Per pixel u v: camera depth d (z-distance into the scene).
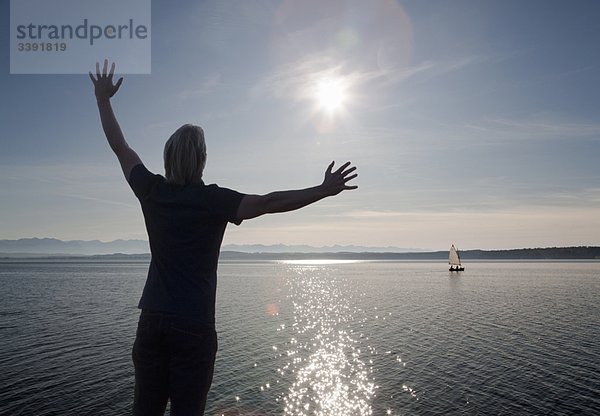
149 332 3.31
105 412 18.39
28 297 63.25
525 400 20.08
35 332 35.34
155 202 3.48
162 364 3.35
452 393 21.00
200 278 3.40
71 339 32.50
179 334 3.25
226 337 34.28
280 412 18.92
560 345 31.33
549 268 198.12
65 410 18.58
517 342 32.41
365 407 19.41
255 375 23.92
